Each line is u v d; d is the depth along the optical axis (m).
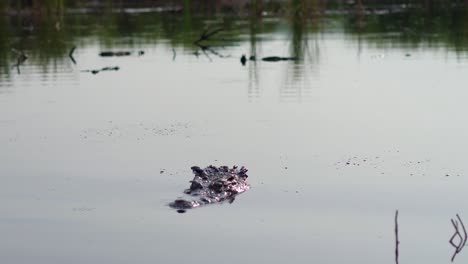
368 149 18.48
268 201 15.18
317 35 38.66
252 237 13.45
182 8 51.62
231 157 18.09
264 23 43.72
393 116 21.62
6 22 45.66
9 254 12.98
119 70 30.33
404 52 32.47
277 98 24.38
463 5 47.75
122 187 16.17
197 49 35.47
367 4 51.12
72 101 24.73
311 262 12.41
